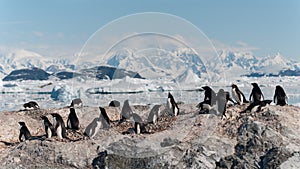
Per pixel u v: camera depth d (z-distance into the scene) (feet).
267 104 56.49
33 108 68.23
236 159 46.73
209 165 46.11
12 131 57.62
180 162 46.26
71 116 55.26
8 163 48.65
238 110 56.59
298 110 56.59
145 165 46.26
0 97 187.01
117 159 46.96
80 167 47.60
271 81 290.97
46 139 52.39
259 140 49.19
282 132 50.78
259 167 45.83
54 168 47.24
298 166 44.34
